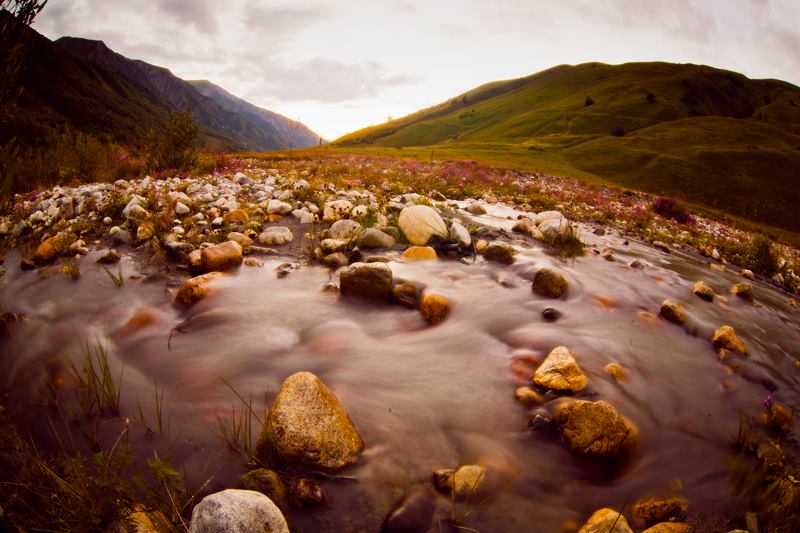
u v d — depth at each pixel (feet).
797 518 8.71
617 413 11.45
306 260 24.49
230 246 22.97
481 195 58.23
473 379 14.07
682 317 19.85
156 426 11.18
